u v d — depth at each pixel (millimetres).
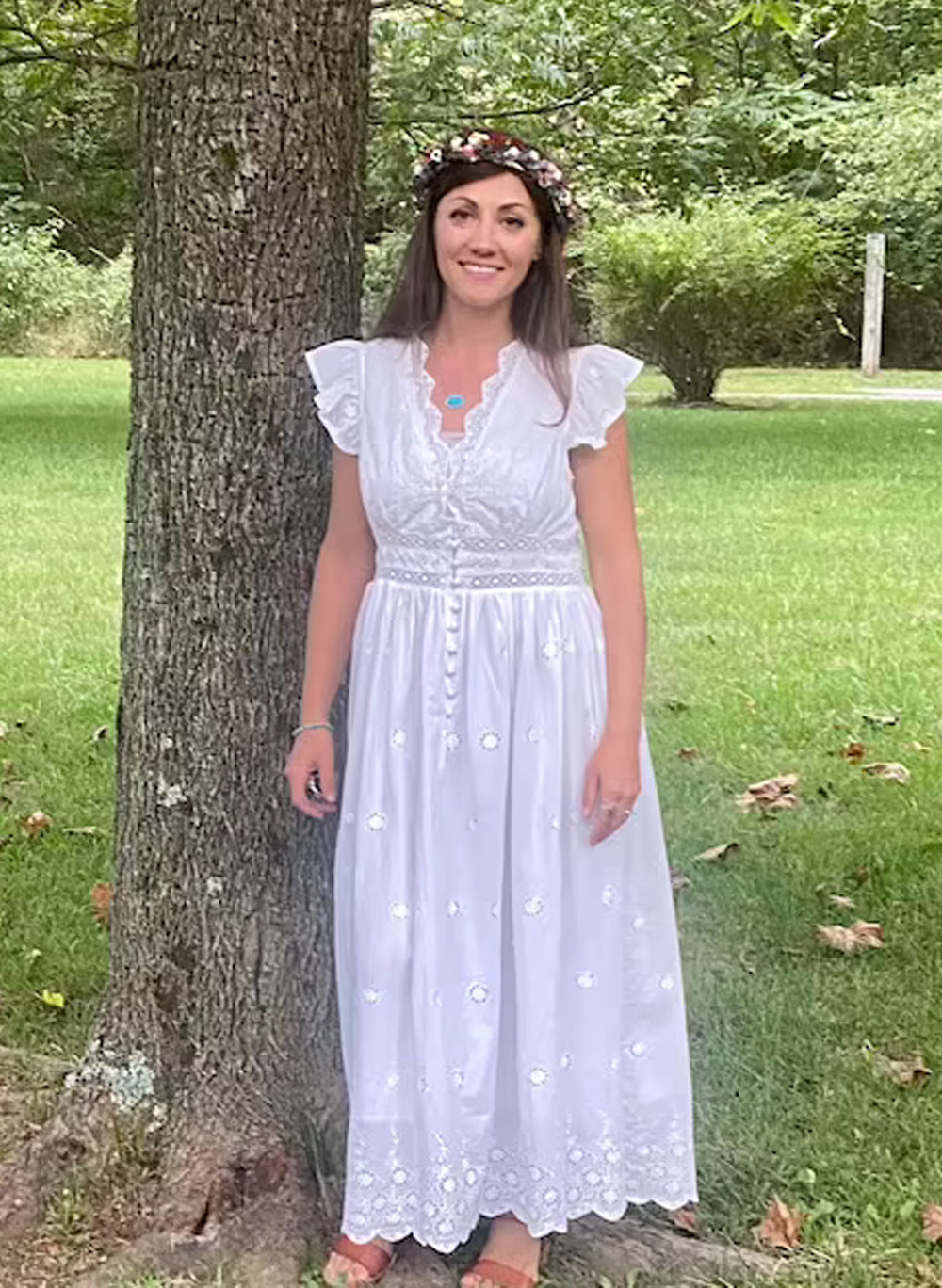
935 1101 3258
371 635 2512
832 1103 3250
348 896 2561
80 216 23969
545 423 2438
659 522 9891
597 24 7789
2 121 7848
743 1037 3531
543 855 2461
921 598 7746
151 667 2717
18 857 4477
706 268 17484
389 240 7660
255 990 2783
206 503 2637
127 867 2805
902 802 4938
